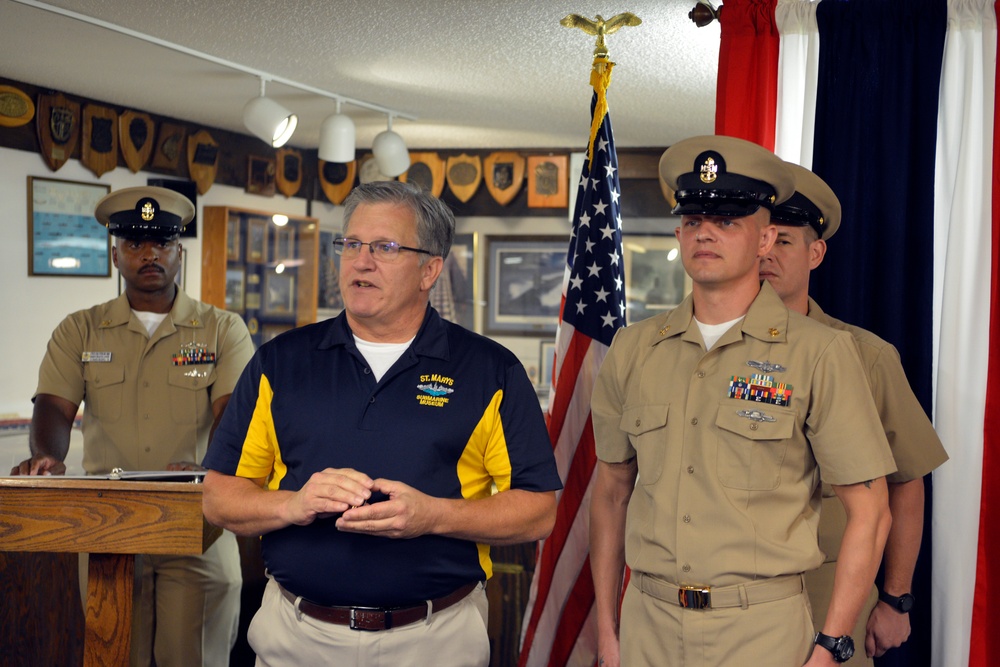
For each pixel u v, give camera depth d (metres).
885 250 2.66
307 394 1.92
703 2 2.83
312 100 5.20
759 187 1.93
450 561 1.90
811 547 1.85
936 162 2.67
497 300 7.14
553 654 2.80
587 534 2.83
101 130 5.30
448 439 1.90
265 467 2.00
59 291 5.18
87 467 3.11
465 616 1.95
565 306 2.98
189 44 4.08
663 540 1.91
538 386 6.46
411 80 4.70
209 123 5.97
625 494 2.17
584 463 2.87
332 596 1.87
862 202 2.69
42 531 2.16
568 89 4.79
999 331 2.54
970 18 2.61
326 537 1.87
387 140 5.38
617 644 2.10
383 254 1.89
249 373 2.00
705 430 1.92
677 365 2.01
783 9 2.72
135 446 3.09
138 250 3.06
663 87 4.69
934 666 2.57
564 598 2.81
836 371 1.86
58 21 3.72
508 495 1.92
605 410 2.15
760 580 1.83
